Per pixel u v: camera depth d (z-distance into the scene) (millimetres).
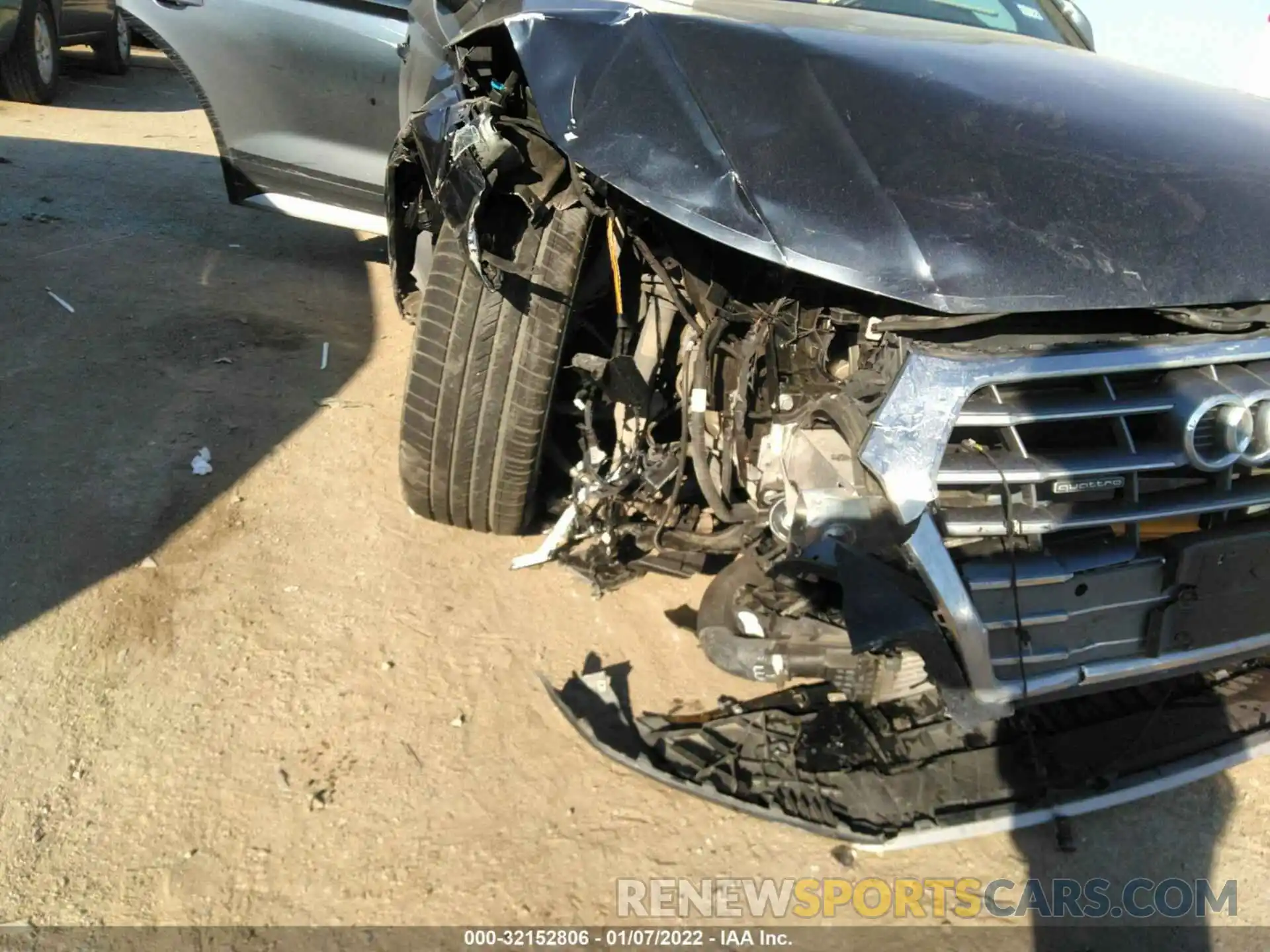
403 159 2725
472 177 2137
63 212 5082
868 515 1899
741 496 2475
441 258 2410
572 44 2152
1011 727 2258
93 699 2213
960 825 2008
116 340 3697
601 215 2195
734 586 2357
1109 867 2092
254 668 2342
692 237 2115
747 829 2090
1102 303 1769
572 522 2604
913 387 1791
